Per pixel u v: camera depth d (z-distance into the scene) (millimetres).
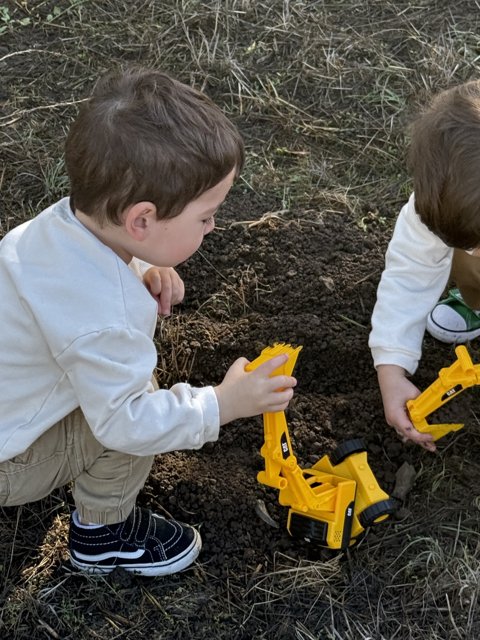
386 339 2045
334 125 2969
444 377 1795
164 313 2012
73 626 1876
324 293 2434
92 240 1583
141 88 1604
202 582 1958
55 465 1772
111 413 1566
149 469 1907
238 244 2574
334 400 2260
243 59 3148
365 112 2992
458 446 2189
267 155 2879
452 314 2346
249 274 2498
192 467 2137
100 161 1551
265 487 2096
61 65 3119
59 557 1998
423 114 1815
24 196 2740
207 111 1615
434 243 1968
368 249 2557
